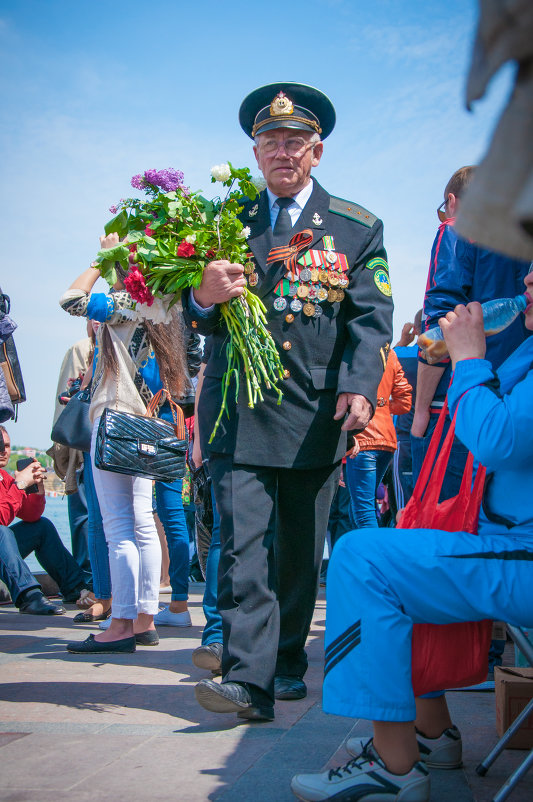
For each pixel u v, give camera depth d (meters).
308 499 3.19
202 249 3.07
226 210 3.19
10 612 6.04
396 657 1.87
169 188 3.16
